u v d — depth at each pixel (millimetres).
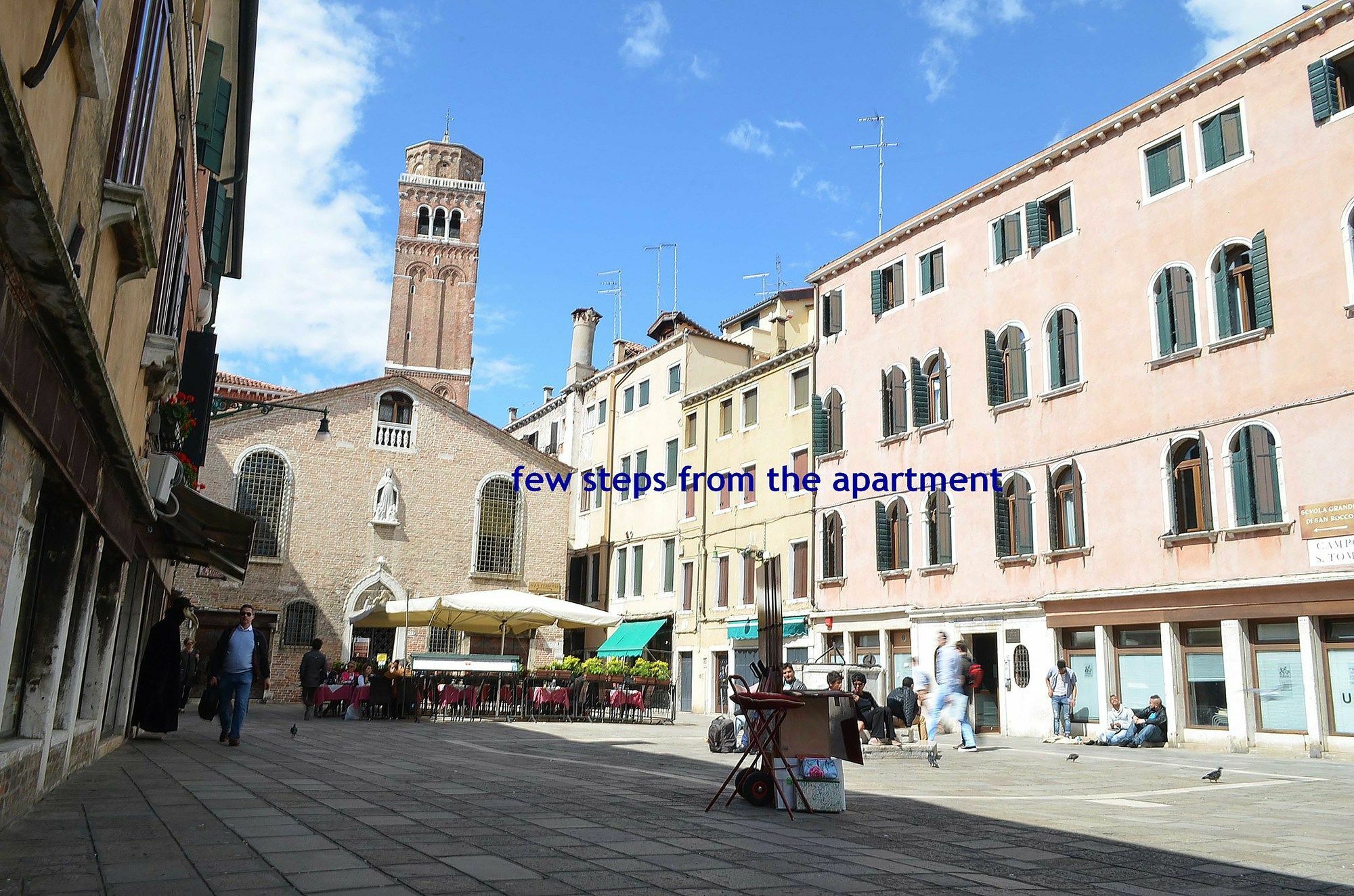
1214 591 19656
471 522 37688
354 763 11273
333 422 36219
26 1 4094
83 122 5523
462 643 36625
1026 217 25219
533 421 49312
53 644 7234
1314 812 9180
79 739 9148
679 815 7574
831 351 31109
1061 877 5574
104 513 8258
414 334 70500
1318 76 19281
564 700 24359
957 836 7051
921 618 26281
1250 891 5332
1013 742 21016
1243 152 20578
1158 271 21891
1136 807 9312
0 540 5113
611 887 4812
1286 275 19469
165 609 20000
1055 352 24000
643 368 40969
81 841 5730
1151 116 22562
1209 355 20656
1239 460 19781
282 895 4426
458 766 11297
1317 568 18219
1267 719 18812
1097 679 21891
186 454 14180
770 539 32656
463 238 73125
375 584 35719
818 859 5852
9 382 4789
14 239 4391
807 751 8289
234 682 13789
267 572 34219
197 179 13953
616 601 40125
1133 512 21641
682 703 35500
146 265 7836
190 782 8805
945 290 27328
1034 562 23656
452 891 4574
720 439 35844
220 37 15031
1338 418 18297
